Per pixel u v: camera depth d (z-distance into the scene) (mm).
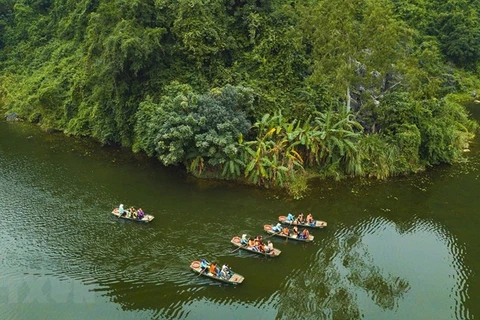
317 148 40406
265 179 39781
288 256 30078
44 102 58094
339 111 43875
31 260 29016
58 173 42688
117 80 46438
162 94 44719
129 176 42125
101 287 26578
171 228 32938
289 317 24484
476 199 38844
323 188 39781
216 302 25562
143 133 44000
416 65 44781
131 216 34000
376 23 40312
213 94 41031
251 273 28203
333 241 31938
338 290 26875
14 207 35750
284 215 35000
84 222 33656
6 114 63375
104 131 50094
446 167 45875
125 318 24109
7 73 75188
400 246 31547
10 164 44812
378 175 41812
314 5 50750
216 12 49781
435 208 37125
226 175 40562
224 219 34281
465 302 26047
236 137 39594
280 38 47938
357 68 43688
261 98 43969
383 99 45219
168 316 24312
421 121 44781
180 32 46156
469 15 90875
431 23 91438
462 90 85562
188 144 39875
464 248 31531
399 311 25203
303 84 46750
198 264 28484
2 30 82000
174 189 39250
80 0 72312
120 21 46219
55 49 71438
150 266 28547
